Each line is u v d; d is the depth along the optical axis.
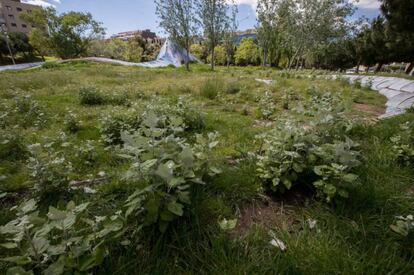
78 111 4.56
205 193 1.67
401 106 4.55
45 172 1.74
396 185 1.79
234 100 5.64
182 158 1.33
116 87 7.45
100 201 1.68
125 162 2.36
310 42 20.20
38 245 0.92
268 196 1.76
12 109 4.25
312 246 1.25
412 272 1.11
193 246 1.28
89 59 24.78
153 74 12.83
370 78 8.16
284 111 4.58
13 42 37.97
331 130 2.36
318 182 1.57
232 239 1.34
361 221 1.41
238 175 1.91
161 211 1.25
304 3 18.81
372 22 18.84
